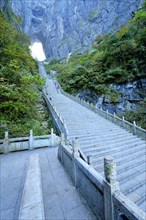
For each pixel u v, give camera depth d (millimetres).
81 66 30516
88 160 5027
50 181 4762
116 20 51969
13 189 4324
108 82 22609
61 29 89312
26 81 10523
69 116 13031
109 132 10750
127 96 19188
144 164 6922
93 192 3213
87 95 24688
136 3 44906
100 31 60500
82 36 71938
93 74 25656
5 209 3377
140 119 16312
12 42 12547
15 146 9000
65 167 5750
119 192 2355
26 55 14625
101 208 2836
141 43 19719
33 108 13938
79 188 4098
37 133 11039
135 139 10367
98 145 8086
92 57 32219
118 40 25156
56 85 32625
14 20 26391
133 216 1836
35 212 2553
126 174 5766
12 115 10656
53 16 97750
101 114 15836
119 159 6902
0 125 10078
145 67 18453
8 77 10664
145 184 5375
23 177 5168
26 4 93625
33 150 9195
